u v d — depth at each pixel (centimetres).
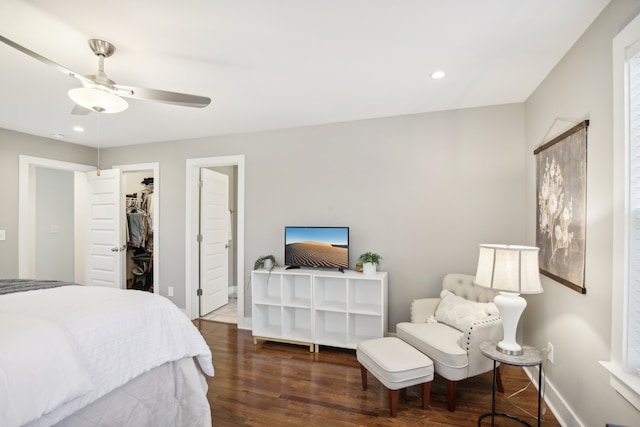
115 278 436
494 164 303
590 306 174
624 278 145
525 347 202
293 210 370
